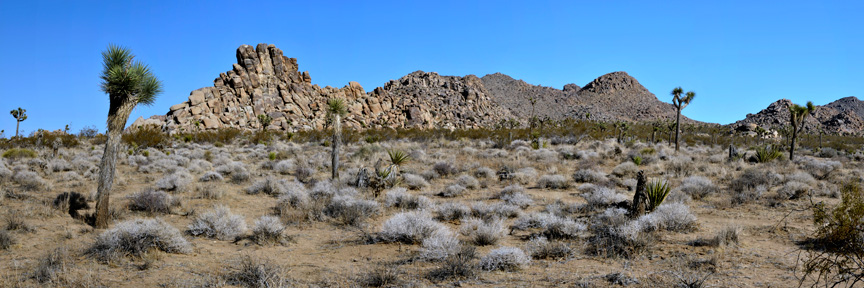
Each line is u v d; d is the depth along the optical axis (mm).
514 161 27484
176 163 24531
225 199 15086
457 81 189125
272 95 97125
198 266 7645
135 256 7969
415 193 17188
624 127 84812
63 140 39094
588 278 6477
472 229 10242
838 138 130750
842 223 4605
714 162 27938
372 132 63156
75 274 6887
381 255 8445
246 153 36844
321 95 110000
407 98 144000
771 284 5934
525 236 9945
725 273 6535
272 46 104250
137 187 17234
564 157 30844
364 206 12414
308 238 10156
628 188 17828
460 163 27094
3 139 37969
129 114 10906
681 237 9086
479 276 6840
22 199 13344
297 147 39812
